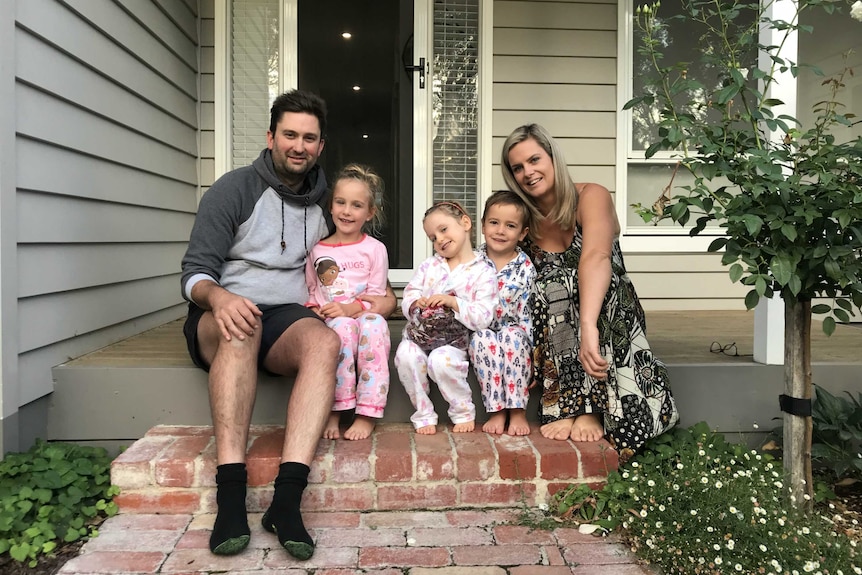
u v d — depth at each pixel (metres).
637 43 4.12
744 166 1.86
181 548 1.76
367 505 2.02
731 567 1.63
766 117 2.11
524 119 4.10
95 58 2.60
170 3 3.52
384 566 1.68
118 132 2.89
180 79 3.73
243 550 1.74
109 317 2.85
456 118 4.16
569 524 1.93
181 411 2.32
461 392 2.23
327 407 1.88
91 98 2.59
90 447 2.26
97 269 2.70
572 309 2.20
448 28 4.12
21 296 2.10
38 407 2.23
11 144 2.02
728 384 2.48
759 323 2.55
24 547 1.67
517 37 4.07
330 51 4.11
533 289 2.26
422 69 4.07
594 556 1.75
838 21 4.47
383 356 2.20
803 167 1.84
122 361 2.43
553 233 2.33
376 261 2.34
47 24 2.23
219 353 1.87
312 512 2.00
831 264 1.75
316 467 2.00
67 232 2.42
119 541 1.80
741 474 1.92
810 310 2.02
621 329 2.16
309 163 2.17
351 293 2.29
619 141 4.14
